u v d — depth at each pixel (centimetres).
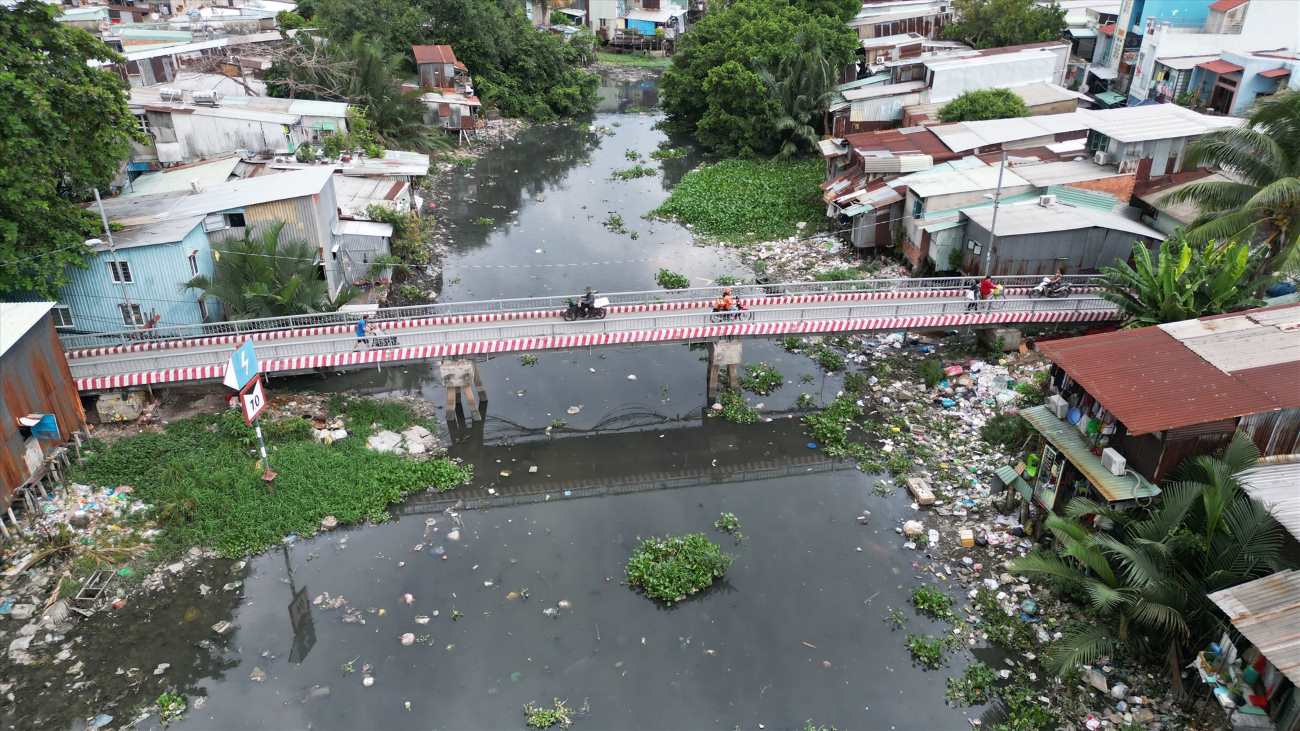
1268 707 1580
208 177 3872
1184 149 3616
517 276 4022
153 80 5422
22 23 2558
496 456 2719
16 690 1820
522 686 1862
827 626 2020
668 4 9906
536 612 2072
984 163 3922
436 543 2311
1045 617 1984
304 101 5131
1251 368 1991
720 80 5794
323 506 2384
